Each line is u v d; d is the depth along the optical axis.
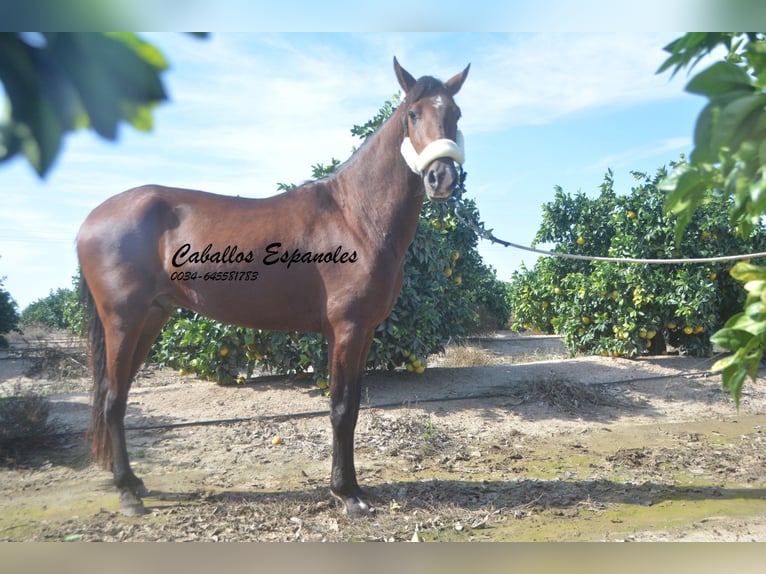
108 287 3.41
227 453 4.51
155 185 3.71
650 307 8.02
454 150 3.10
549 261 9.62
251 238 3.41
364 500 3.44
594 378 7.09
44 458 4.36
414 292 6.10
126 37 0.60
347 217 3.43
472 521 3.26
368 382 6.50
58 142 0.59
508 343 12.83
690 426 5.64
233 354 6.32
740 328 1.43
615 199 8.34
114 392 3.46
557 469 4.29
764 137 1.06
